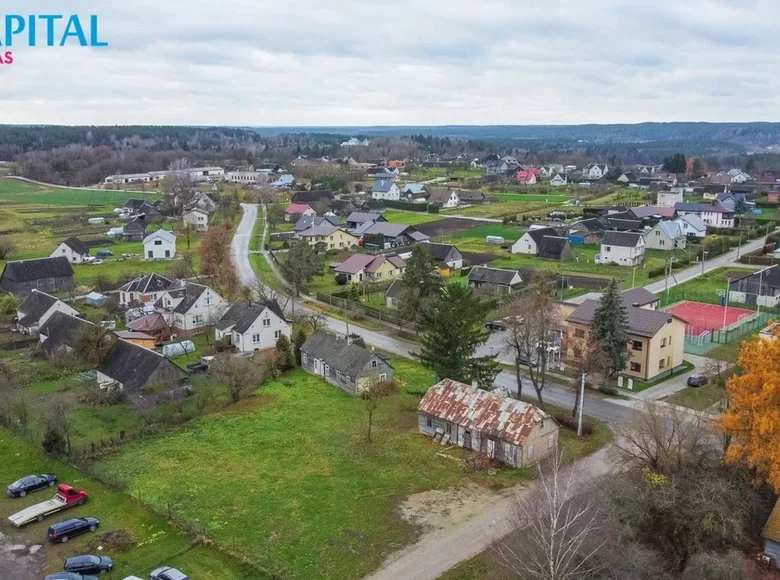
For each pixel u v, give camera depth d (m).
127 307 92.44
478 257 127.19
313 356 70.25
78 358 69.69
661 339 68.12
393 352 77.56
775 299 95.25
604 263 123.81
